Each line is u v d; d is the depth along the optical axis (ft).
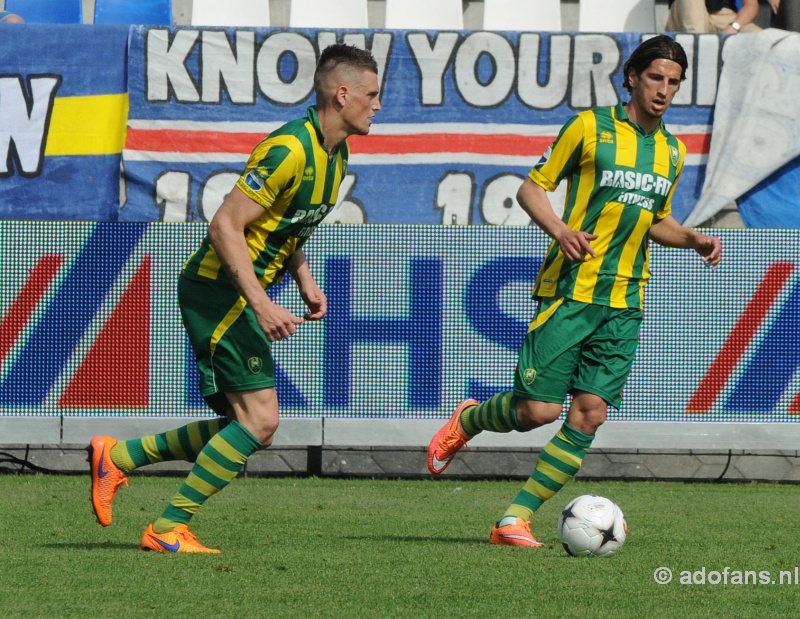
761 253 84.38
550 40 89.35
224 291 47.93
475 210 89.25
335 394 83.97
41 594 40.27
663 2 104.53
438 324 84.12
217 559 48.03
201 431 50.80
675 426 84.33
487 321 84.12
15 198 87.25
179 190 88.12
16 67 87.61
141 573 44.29
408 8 104.01
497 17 103.71
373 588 42.14
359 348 83.97
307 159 47.24
